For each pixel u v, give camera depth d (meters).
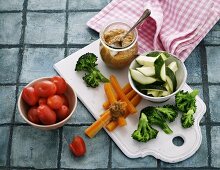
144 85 1.03
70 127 1.08
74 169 1.04
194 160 1.04
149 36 1.16
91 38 1.19
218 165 1.04
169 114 1.04
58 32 1.20
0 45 1.19
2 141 1.07
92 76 1.08
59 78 1.03
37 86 1.01
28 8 1.24
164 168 1.04
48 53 1.18
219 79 1.13
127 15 1.19
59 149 1.06
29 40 1.19
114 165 1.04
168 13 1.16
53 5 1.24
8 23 1.22
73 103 1.04
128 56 1.07
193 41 1.13
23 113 1.02
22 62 1.17
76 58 1.14
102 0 1.24
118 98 1.08
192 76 1.13
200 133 1.05
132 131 1.05
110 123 1.05
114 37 1.06
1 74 1.15
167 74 1.02
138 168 1.04
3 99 1.12
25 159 1.06
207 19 1.14
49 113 0.99
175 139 1.05
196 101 1.08
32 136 1.08
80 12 1.23
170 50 1.12
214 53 1.16
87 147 1.06
